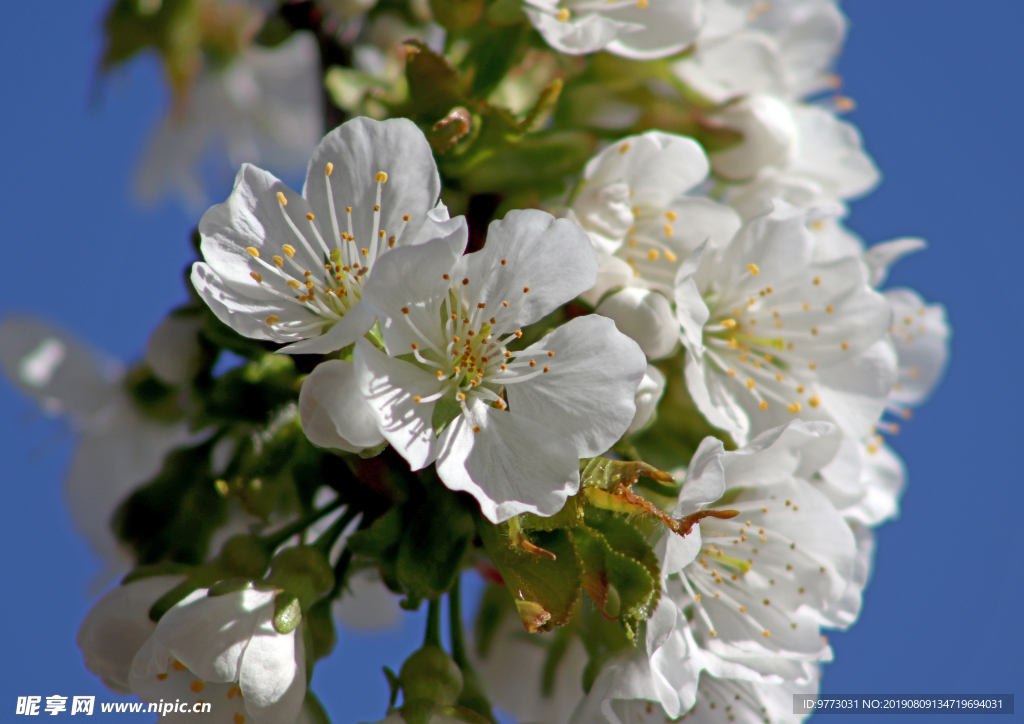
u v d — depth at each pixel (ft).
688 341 2.07
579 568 2.02
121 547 2.15
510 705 2.16
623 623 2.02
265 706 2.02
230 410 2.08
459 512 2.05
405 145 2.05
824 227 2.19
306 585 2.05
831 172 2.19
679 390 2.10
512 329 2.04
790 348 2.13
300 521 2.08
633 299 2.07
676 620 2.05
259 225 2.05
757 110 2.15
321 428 2.02
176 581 2.07
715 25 2.17
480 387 2.04
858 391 2.12
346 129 2.05
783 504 2.09
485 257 2.03
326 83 2.13
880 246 2.15
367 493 2.07
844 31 2.24
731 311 2.13
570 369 2.04
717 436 2.10
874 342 2.12
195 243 2.12
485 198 2.11
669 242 2.11
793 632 2.09
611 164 2.10
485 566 2.12
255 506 2.07
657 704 2.10
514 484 2.03
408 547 2.04
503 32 2.12
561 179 2.12
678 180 2.11
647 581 2.03
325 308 2.05
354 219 2.05
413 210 2.05
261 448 2.07
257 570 2.07
